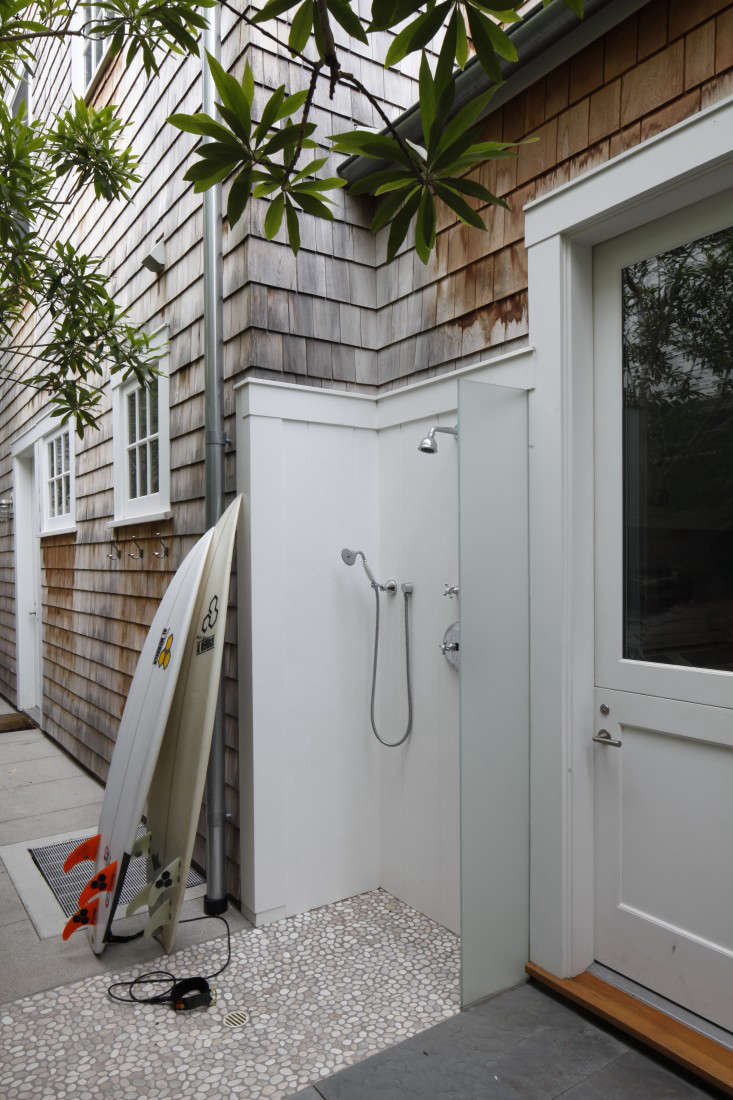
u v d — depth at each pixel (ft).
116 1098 5.62
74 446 15.84
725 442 5.90
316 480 8.77
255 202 8.30
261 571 8.27
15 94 20.29
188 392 10.16
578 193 6.45
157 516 11.00
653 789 6.44
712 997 5.96
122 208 12.67
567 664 6.72
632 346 6.62
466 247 7.85
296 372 8.58
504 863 6.87
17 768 14.97
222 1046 6.21
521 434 7.00
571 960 6.81
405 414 8.76
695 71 5.56
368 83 9.45
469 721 6.52
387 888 9.17
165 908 7.64
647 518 6.53
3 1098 5.63
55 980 7.20
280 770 8.39
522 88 7.02
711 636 6.00
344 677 8.98
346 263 9.07
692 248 6.11
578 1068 5.82
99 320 10.04
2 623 23.04
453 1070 5.84
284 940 7.95
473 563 6.56
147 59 4.99
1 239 8.81
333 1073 5.86
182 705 8.34
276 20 8.52
